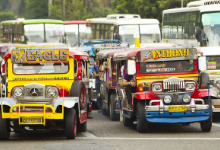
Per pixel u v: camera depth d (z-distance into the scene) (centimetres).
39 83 3288
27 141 3034
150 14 12838
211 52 5703
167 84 3359
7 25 12050
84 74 3641
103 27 10112
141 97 3338
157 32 9506
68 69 3312
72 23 12044
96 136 3259
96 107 5497
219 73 5703
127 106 3716
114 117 4306
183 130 3578
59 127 3141
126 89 3675
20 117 2969
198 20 7588
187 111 3319
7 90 3347
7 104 3033
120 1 13325
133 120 3847
